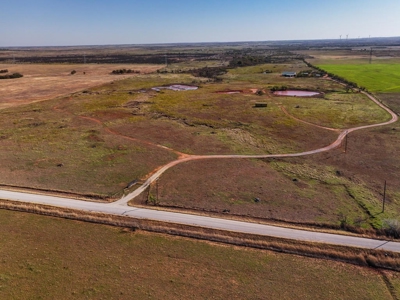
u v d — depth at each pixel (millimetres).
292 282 27219
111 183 44500
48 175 46781
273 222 35250
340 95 101688
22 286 26594
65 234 33562
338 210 37781
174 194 41469
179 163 51625
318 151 57125
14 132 67688
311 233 33156
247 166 50656
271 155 55438
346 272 28344
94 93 110500
